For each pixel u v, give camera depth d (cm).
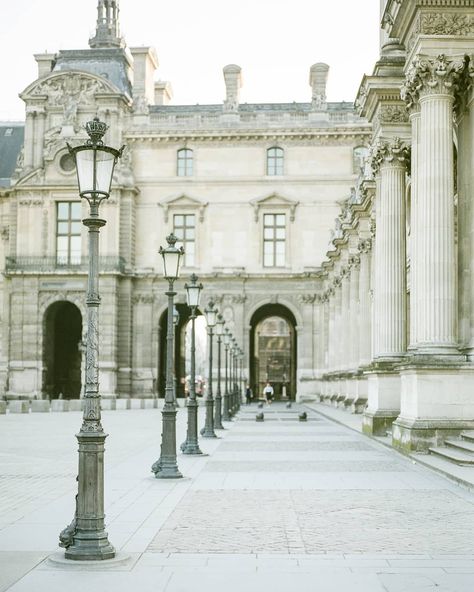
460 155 2808
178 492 1997
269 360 14638
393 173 3600
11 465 2658
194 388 2981
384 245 3612
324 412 5931
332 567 1233
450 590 1102
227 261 8862
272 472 2377
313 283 8812
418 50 2705
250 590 1109
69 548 1291
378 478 2212
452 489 2003
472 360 2644
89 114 8875
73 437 3894
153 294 8831
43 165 8762
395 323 3588
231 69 8962
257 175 8869
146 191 8931
